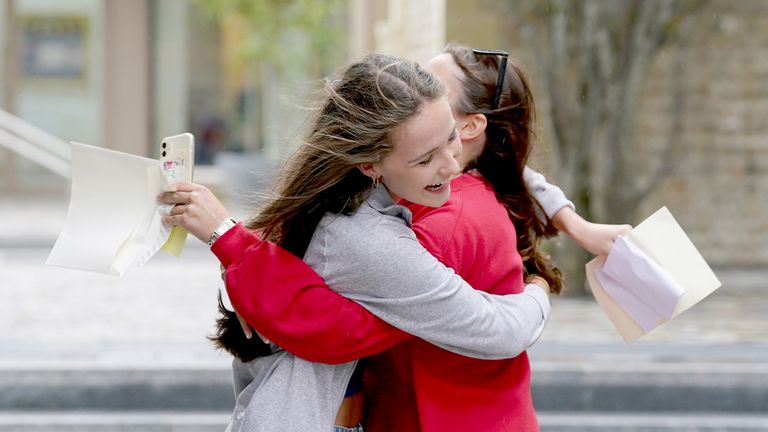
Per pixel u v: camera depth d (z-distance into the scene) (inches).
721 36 598.9
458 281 123.1
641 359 353.1
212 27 1178.0
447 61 144.9
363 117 119.2
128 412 334.0
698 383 338.0
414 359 129.6
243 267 123.4
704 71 601.0
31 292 490.0
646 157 601.3
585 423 322.0
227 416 328.2
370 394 138.3
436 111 119.6
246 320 124.3
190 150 127.7
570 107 501.0
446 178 122.3
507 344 124.1
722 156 609.3
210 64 1182.9
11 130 844.6
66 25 1124.5
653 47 502.6
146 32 1128.2
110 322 417.7
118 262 124.4
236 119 1195.9
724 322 430.6
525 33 509.4
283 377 124.5
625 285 145.3
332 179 122.2
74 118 1135.0
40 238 665.0
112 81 1122.7
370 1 927.0
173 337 387.5
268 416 122.6
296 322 121.4
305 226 126.6
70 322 416.5
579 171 500.1
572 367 339.9
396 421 134.2
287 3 1080.2
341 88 122.6
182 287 514.9
